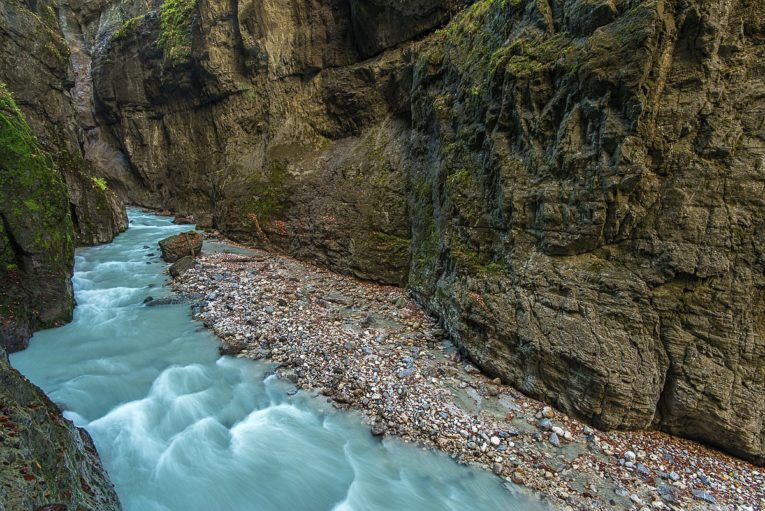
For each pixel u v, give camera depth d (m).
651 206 5.65
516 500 4.93
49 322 8.38
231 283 11.34
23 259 7.95
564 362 6.11
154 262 13.50
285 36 16.05
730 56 5.24
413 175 11.28
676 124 5.42
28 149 8.18
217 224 17.98
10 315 7.43
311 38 15.41
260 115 17.36
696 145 5.38
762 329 5.18
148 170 25.80
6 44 12.59
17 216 7.78
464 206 8.22
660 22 5.25
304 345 8.02
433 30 12.29
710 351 5.39
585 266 6.12
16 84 12.91
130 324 8.90
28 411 3.92
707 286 5.38
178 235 14.06
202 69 19.09
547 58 6.60
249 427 6.07
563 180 6.32
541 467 5.31
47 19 14.89
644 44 5.29
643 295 5.65
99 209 15.95
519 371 6.67
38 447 3.55
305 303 10.05
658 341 5.65
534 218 6.78
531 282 6.61
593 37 5.85
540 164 6.67
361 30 13.74
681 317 5.54
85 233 15.33
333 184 13.50
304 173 14.59
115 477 5.00
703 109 5.29
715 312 5.34
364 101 13.84
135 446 5.51
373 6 12.97
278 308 9.69
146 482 5.00
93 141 29.58
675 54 5.41
